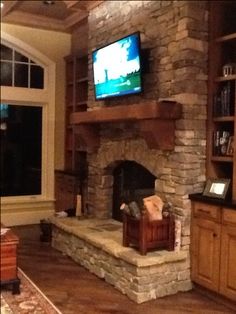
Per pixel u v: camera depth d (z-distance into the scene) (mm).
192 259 3504
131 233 3562
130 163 4578
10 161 6156
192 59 3473
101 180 4859
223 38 3426
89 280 3736
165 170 3715
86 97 6023
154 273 3322
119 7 4414
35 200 6176
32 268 4055
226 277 3152
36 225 6055
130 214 3561
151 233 3420
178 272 3463
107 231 4215
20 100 6020
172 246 3514
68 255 4484
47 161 6336
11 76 5969
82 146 5844
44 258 4406
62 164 6402
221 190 3320
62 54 6312
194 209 3484
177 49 3557
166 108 3414
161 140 3525
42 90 6199
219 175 3611
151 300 3289
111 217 4895
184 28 3471
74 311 3033
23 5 5348
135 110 3607
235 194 3217
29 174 6309
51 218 4926
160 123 3498
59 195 6156
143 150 4035
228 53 3590
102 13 4762
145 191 4332
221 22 3557
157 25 3816
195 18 3475
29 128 6270
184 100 3480
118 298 3322
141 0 4043
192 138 3508
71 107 6246
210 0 3529
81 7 4938
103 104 4734
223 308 3170
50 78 6246
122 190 4746
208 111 3562
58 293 3396
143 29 4016
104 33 4719
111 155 4633
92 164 5039
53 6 5383
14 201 6023
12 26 5863
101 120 4188
